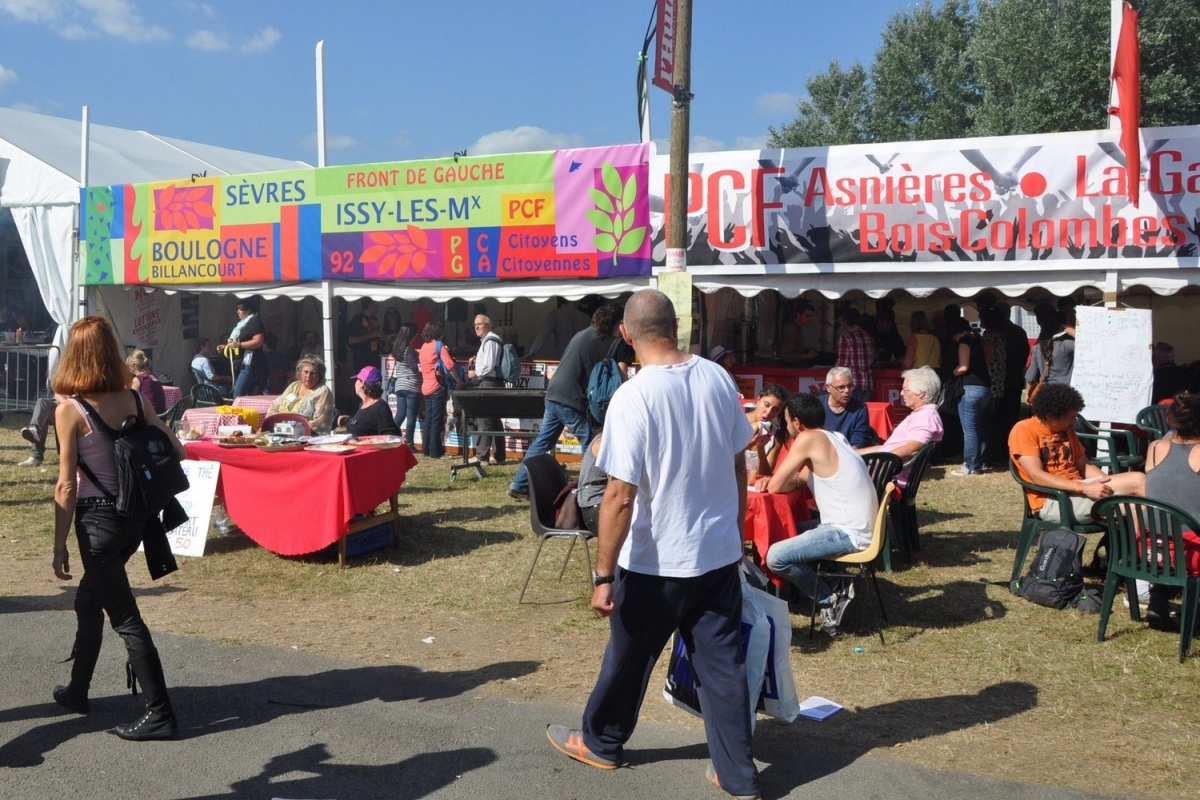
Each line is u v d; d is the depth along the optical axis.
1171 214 8.70
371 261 11.55
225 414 7.94
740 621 3.52
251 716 4.34
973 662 4.96
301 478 6.80
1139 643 5.16
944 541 7.43
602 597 3.40
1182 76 23.25
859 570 5.37
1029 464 5.98
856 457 5.39
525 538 7.62
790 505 5.82
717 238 10.06
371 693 4.61
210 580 6.54
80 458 3.96
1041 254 9.12
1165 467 5.25
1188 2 23.30
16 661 4.96
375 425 8.34
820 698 4.50
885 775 3.77
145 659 4.05
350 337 15.71
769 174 9.85
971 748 4.00
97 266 13.30
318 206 11.80
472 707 4.44
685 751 3.99
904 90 34.62
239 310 13.76
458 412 11.55
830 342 16.95
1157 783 3.67
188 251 12.66
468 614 5.83
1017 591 6.00
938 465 10.82
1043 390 6.00
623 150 10.28
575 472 10.91
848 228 9.66
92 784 3.71
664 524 3.36
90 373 3.96
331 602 6.09
